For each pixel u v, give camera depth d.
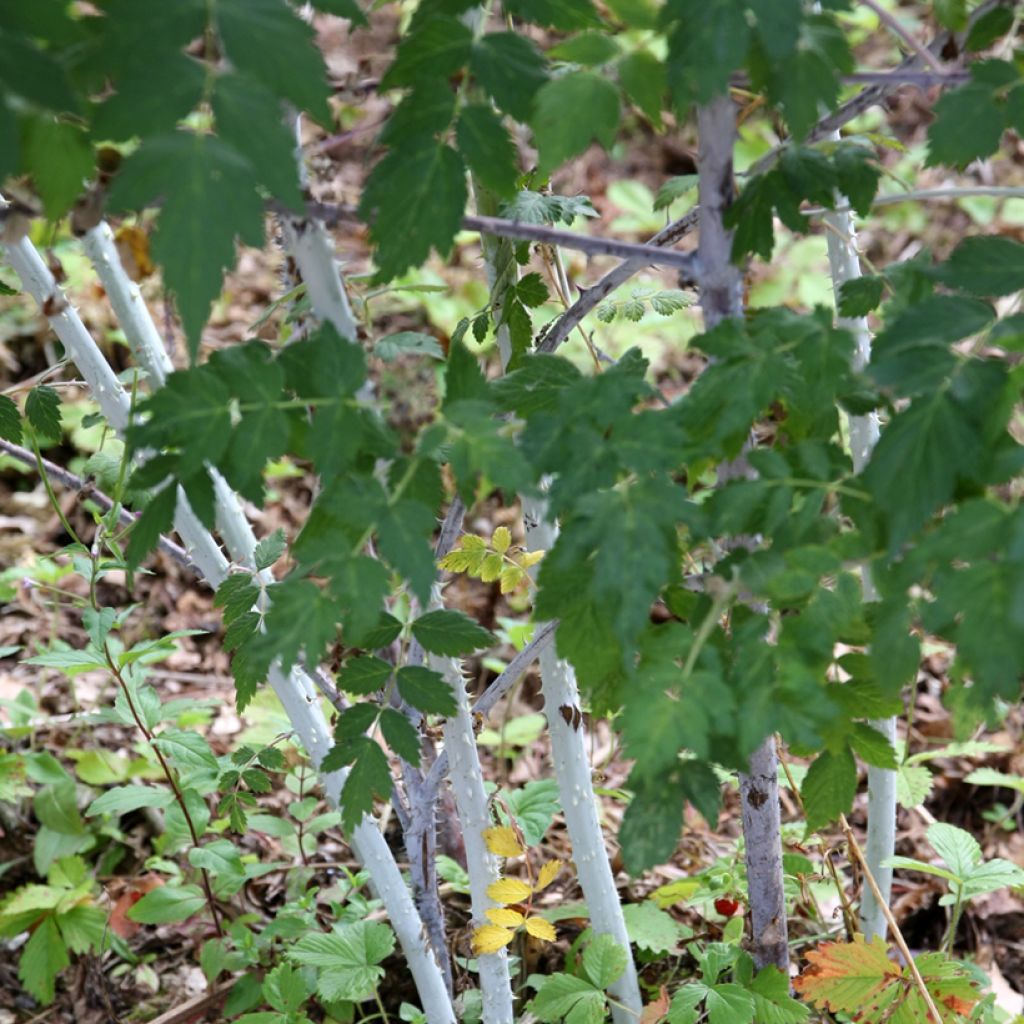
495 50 1.07
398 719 1.27
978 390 0.97
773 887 1.65
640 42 1.10
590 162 4.83
